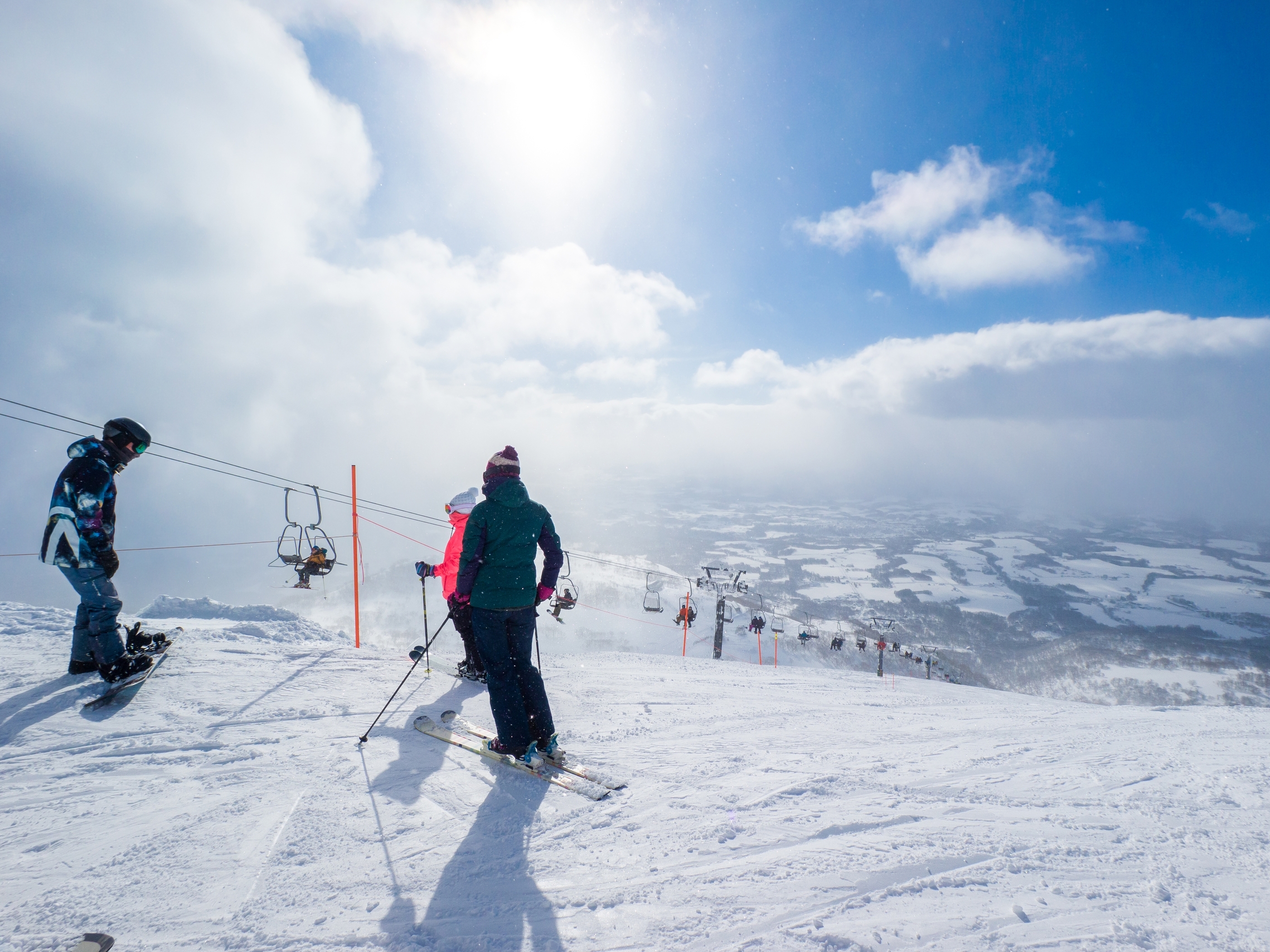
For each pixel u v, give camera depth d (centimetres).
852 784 297
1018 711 593
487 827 249
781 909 189
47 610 537
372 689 422
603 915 189
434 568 469
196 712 360
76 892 199
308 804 265
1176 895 194
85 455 369
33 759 294
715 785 294
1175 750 375
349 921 187
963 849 228
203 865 217
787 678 755
